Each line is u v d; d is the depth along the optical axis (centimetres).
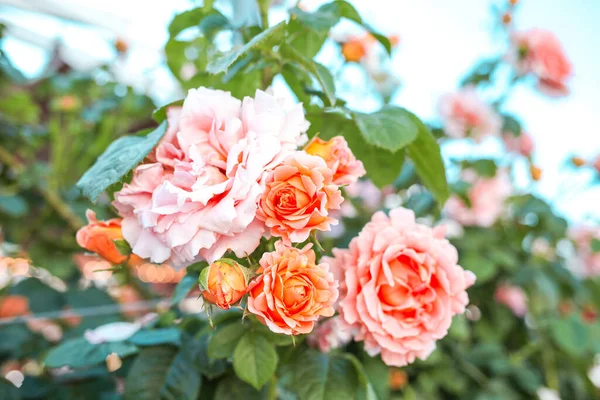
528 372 92
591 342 97
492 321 94
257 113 41
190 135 41
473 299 95
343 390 45
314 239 41
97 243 43
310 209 39
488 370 92
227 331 46
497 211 96
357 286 45
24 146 101
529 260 99
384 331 44
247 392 49
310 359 48
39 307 87
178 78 60
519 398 90
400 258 46
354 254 45
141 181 41
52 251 98
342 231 82
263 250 44
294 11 49
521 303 96
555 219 97
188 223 39
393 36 95
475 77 103
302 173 40
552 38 95
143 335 51
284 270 39
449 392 91
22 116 103
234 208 39
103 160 43
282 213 39
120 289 101
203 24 52
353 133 52
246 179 39
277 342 45
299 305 39
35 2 117
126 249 43
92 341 52
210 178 40
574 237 114
